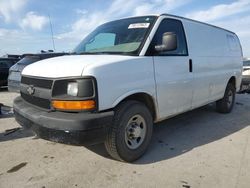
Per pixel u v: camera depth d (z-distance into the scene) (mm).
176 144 4223
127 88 3271
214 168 3348
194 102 4719
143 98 3766
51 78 3045
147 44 3656
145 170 3297
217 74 5441
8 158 3666
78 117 2830
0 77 12062
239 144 4230
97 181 3031
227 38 6152
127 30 4000
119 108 3277
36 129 3100
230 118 5961
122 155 3369
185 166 3410
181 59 4219
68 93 2936
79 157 3680
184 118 5918
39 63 3590
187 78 4355
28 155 3764
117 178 3098
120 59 3281
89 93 2885
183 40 4387
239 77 6820
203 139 4477
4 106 6918
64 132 2840
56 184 2971
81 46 4375
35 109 3262
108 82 3037
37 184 2977
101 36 4242
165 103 3953
